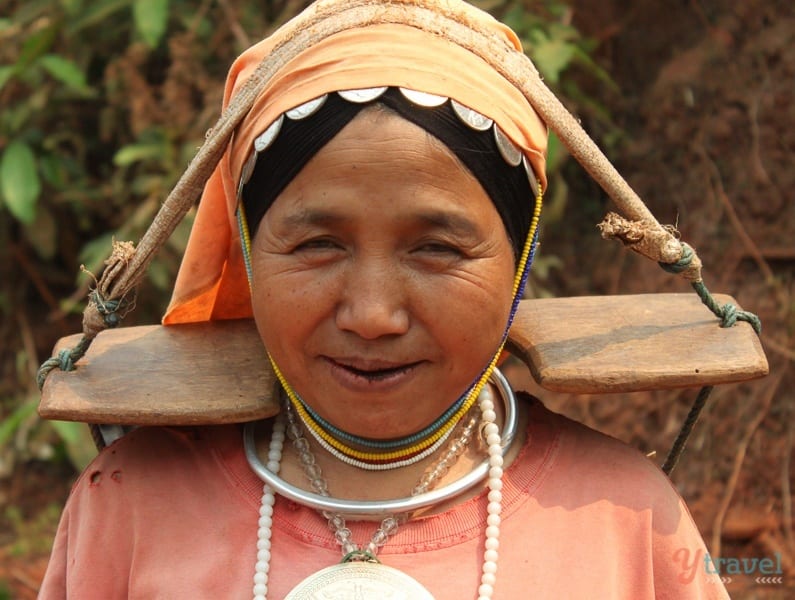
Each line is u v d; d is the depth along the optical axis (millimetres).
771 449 2893
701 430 2943
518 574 1308
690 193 3033
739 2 3008
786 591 2713
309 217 1212
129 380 1413
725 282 2979
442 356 1258
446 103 1192
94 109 3473
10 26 3311
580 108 3127
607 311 1489
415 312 1228
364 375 1259
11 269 3572
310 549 1338
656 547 1362
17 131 3385
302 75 1227
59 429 3127
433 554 1321
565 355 1400
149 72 3336
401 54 1203
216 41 3172
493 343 1293
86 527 1402
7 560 3160
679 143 3055
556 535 1338
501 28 1364
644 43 3129
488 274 1253
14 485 3447
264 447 1436
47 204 3414
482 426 1404
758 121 2957
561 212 3076
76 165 3430
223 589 1328
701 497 2910
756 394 2914
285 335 1271
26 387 3529
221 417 1365
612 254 3139
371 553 1299
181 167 3141
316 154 1196
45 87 3348
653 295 1522
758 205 2955
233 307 1564
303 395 1325
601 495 1367
